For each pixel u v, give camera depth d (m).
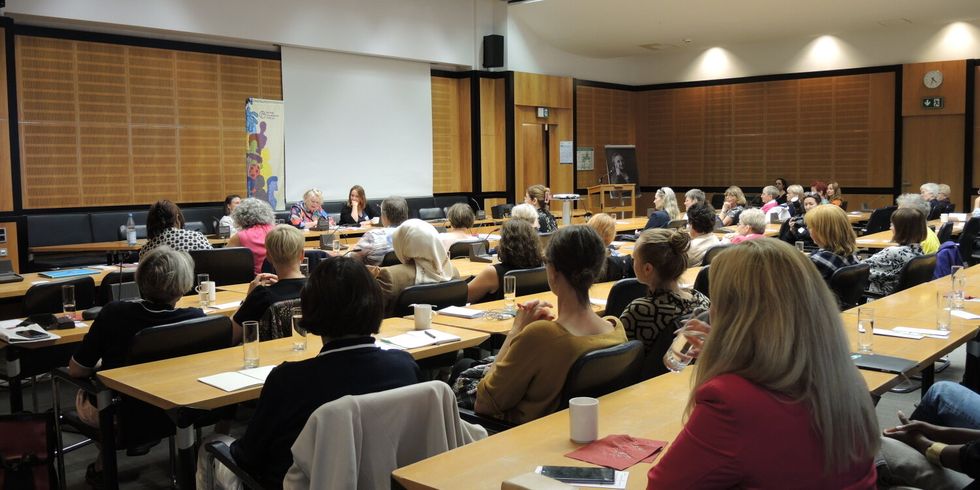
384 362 2.31
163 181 9.98
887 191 14.21
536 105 13.91
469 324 3.86
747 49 15.38
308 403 2.21
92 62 9.27
